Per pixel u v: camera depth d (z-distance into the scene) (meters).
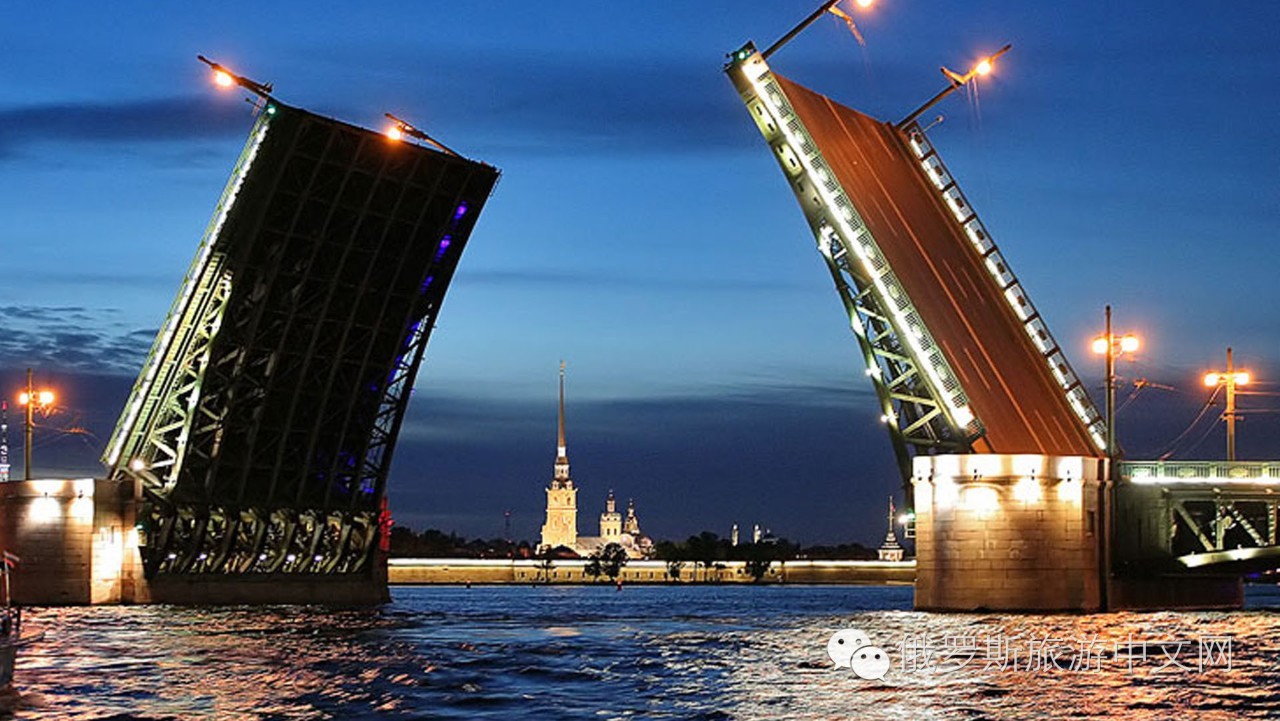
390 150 62.72
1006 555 63.59
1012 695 36.75
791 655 49.41
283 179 62.06
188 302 66.00
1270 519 68.06
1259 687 38.28
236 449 70.25
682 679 41.22
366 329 68.81
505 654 49.53
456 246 69.06
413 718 33.38
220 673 42.12
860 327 65.75
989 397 65.69
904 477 67.50
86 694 37.25
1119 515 68.19
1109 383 69.12
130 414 70.94
